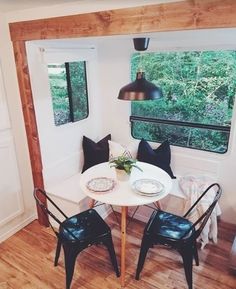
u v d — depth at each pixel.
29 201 2.92
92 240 2.06
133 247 2.57
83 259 2.43
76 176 3.15
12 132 2.58
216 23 1.37
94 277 2.23
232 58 2.49
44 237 2.73
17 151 2.67
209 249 2.53
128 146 3.11
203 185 2.65
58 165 2.95
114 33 1.69
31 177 2.86
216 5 1.33
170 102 2.97
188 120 2.93
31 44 2.38
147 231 2.11
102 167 2.61
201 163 2.89
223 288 2.10
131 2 1.55
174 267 2.32
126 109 3.24
